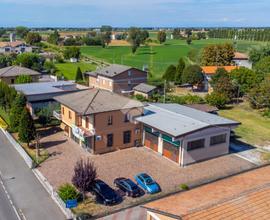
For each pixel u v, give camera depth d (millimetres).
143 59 151375
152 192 33094
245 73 75875
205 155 42125
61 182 34875
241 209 19734
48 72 108625
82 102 45031
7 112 60781
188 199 22922
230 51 109688
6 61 115250
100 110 42344
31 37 190625
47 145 45656
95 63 137625
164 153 42750
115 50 190125
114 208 30281
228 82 73562
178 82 93062
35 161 40000
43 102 57750
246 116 64625
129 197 32375
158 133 43219
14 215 29016
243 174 28234
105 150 43906
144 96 75375
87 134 42156
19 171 37781
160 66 128750
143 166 39781
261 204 20297
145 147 46094
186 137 39469
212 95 69750
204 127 40750
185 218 18703
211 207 19734
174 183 35469
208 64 109625
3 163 39938
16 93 55781
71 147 45125
